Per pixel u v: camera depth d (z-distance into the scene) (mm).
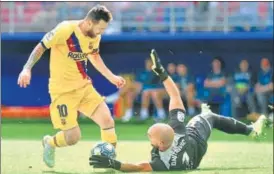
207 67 53500
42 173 19344
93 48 19859
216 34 52750
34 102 55188
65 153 25750
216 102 48969
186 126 19312
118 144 31281
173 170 18250
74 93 19844
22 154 25375
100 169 19859
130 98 49031
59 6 55125
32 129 42406
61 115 19859
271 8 53406
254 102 48469
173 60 53812
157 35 53312
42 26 54594
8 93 55281
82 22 19484
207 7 53969
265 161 23000
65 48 19500
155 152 18375
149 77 47969
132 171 18000
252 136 21281
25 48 54406
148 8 54500
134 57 54250
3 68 55031
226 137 35969
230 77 48531
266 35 52281
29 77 18922
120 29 54156
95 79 54094
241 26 53594
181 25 54031
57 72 19750
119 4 54375
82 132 40094
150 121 47781
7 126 44938
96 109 20094
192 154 18547
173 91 19297
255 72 53188
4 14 55344
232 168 20359
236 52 53250
